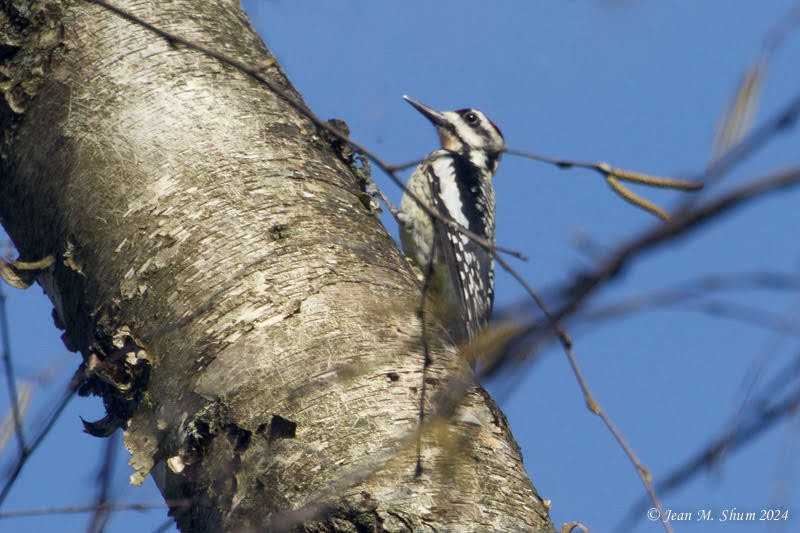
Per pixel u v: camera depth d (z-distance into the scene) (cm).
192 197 770
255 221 756
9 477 505
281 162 804
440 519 602
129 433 718
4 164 852
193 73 843
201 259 739
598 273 298
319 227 763
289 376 671
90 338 776
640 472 403
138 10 877
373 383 661
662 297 306
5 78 855
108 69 838
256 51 895
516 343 306
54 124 827
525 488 653
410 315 706
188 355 707
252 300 712
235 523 636
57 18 862
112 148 804
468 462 634
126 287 752
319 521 605
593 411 419
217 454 666
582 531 690
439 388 662
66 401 521
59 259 805
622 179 456
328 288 716
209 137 806
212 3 919
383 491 609
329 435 640
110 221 778
